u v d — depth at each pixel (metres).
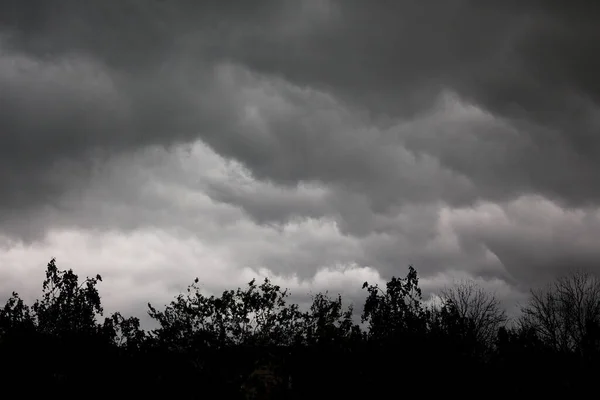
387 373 26.12
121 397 26.06
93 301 31.12
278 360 24.38
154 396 24.66
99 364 27.19
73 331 29.11
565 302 44.31
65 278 31.20
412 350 27.09
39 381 27.17
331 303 25.33
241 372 23.78
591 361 35.69
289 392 23.78
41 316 30.11
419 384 26.47
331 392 24.34
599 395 33.59
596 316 42.03
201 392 23.52
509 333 36.25
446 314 29.95
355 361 25.25
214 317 24.59
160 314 24.77
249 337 24.33
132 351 27.00
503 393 31.39
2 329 28.42
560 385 34.19
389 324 28.30
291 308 24.97
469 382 28.67
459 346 28.58
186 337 24.17
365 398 25.23
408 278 29.47
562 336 42.47
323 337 24.64
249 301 24.62
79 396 26.72
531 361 34.09
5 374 27.11
